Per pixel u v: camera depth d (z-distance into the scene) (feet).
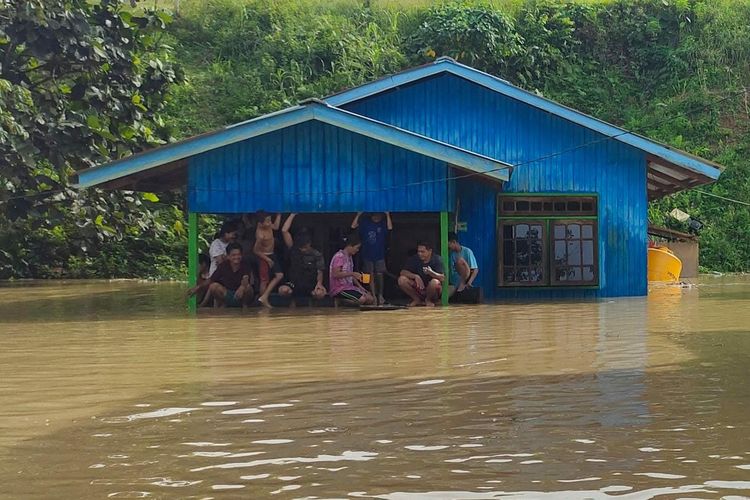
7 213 60.90
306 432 17.21
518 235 54.65
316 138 47.83
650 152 54.08
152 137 63.98
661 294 54.34
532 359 26.05
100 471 14.74
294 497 13.30
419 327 35.58
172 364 25.70
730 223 81.97
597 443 16.20
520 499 13.16
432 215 54.60
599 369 24.13
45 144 57.57
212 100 90.89
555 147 55.01
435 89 55.26
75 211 61.98
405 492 13.48
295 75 92.27
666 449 15.75
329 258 53.11
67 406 19.80
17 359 27.07
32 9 53.67
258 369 24.61
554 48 96.12
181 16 102.01
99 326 37.14
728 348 28.14
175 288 62.54
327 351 28.22
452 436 16.79
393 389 21.45
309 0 105.40
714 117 90.99
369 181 47.73
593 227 54.80
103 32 60.03
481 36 91.56
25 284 67.05
